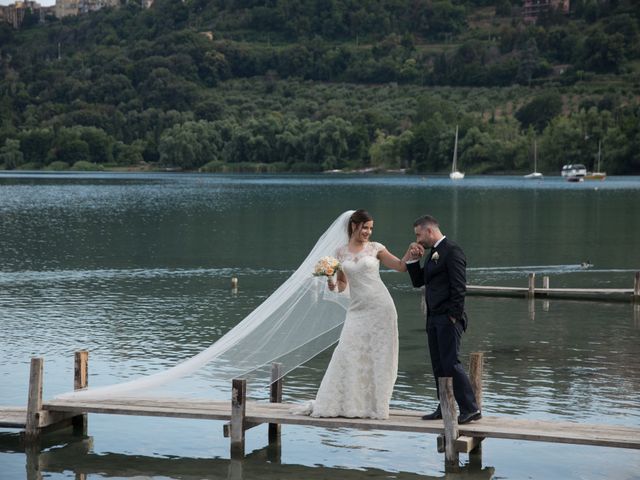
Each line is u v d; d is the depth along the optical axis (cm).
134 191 9475
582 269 3092
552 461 1091
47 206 6794
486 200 7744
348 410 1045
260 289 2589
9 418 1151
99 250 3697
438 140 15938
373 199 7981
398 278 2856
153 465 1084
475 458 1101
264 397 1378
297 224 5159
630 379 1475
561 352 1698
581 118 14612
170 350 1716
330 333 1120
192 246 3894
